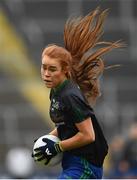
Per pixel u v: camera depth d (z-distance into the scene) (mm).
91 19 13023
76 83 12977
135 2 54656
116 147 26703
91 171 12719
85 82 13023
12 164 25375
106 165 39156
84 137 12352
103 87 48969
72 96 12484
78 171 12633
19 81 49656
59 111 12664
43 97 48594
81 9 54656
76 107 12391
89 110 12539
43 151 12773
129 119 46656
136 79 49938
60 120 12711
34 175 26781
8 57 50844
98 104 47688
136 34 52938
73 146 12438
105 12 13109
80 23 13000
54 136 12969
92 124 12688
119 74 50438
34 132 46531
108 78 50000
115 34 52969
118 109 47375
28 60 51000
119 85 49406
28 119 47219
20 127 47062
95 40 13000
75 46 12906
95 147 12758
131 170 25797
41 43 52219
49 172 28109
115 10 54594
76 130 12594
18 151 38125
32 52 51531
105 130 45656
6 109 47938
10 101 48562
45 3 54781
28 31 52750
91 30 12977
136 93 49062
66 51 12695
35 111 47719
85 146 12656
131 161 25797
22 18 53719
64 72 12672
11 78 49688
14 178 24781
